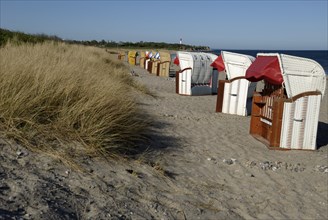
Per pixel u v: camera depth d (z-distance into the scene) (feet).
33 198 10.62
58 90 18.30
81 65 32.48
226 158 20.54
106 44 293.64
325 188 17.03
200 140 23.95
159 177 15.75
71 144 15.80
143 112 27.25
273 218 13.56
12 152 13.44
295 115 23.44
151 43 350.84
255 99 27.02
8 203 9.97
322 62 231.91
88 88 20.61
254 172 18.53
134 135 19.98
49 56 33.55
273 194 15.85
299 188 16.83
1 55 23.90
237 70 37.32
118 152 17.25
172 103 40.55
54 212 10.19
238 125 30.89
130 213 11.70
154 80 68.03
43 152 14.24
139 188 13.98
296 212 14.25
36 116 16.40
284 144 23.58
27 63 20.65
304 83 23.41
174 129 26.04
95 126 17.21
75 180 12.98
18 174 11.96
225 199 14.73
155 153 18.99
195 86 49.80
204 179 16.74
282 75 23.24
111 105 20.31
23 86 17.35
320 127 32.14
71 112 17.65
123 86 31.40
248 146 23.94
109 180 13.94
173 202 13.39
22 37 62.28
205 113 35.73
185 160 19.03
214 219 12.74
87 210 11.09
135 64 117.19
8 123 14.87
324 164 20.77
